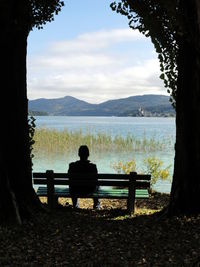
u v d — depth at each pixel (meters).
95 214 8.66
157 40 8.98
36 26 9.03
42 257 5.67
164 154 26.36
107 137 29.98
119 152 27.17
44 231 6.85
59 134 30.20
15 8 7.52
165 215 7.66
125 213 8.73
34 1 8.69
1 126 7.63
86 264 5.43
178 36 8.13
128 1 9.19
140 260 5.54
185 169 7.55
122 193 8.96
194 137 7.47
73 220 7.81
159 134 54.88
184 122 7.53
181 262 5.38
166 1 7.48
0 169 7.16
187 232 6.59
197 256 5.55
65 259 5.61
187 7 7.31
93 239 6.52
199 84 7.37
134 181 8.66
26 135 8.03
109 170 19.25
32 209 7.82
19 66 7.77
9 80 7.62
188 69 7.43
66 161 22.94
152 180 12.82
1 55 7.51
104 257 5.70
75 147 28.11
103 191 9.13
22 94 7.88
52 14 9.10
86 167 8.98
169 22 8.20
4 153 7.66
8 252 5.78
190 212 7.42
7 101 7.65
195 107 7.41
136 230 6.99
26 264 5.37
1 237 6.35
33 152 26.25
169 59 8.93
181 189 7.60
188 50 7.43
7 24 7.39
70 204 10.38
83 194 8.84
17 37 7.65
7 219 7.03
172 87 9.03
